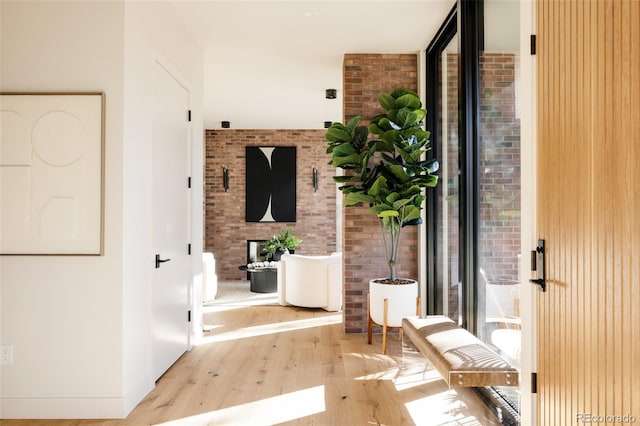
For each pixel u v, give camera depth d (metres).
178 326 4.18
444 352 2.73
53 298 2.96
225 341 4.85
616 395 1.60
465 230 3.60
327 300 6.35
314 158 9.60
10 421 2.92
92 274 2.95
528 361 2.36
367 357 4.29
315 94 6.77
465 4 3.61
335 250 9.58
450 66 4.39
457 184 4.13
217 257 9.52
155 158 3.59
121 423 2.89
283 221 9.56
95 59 2.97
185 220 4.40
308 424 2.88
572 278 1.92
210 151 9.56
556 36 2.05
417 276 5.17
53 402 2.96
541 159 2.23
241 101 7.18
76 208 2.95
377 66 5.11
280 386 3.54
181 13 4.04
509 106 2.88
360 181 4.93
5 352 2.96
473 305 3.51
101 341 2.96
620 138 1.57
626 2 1.52
